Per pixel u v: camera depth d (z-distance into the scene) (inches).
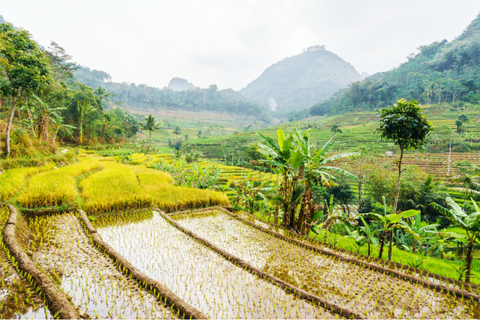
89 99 1987.0
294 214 427.2
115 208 426.3
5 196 357.4
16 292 171.0
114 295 183.5
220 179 1418.6
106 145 2105.1
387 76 6397.6
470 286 239.0
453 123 3088.1
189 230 351.6
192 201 510.9
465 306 203.6
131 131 3026.6
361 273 256.8
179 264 250.4
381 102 5182.1
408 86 5073.8
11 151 594.9
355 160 2026.3
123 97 7834.6
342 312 182.1
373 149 2541.8
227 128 7623.0
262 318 173.0
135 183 585.0
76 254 243.6
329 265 273.4
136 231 341.1
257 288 213.3
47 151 749.9
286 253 303.1
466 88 3978.8
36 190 387.5
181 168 924.0
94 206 402.3
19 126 758.5
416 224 379.9
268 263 272.8
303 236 381.4
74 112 1809.8
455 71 4845.0
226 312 177.5
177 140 3892.7
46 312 154.2
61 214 365.1
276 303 192.1
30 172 537.0
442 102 4318.4
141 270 232.4
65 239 277.9
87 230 303.6
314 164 397.7
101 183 546.9
